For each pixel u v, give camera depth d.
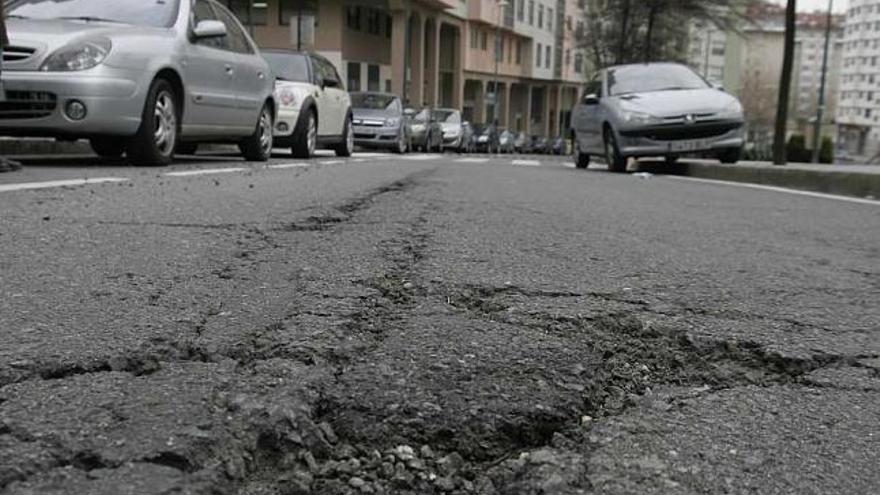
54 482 1.46
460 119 32.03
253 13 37.03
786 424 1.92
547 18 67.50
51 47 7.51
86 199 5.19
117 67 7.68
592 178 10.07
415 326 2.50
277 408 1.78
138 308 2.59
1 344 2.17
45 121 7.50
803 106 109.25
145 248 3.61
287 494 1.54
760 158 31.88
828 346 2.51
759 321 2.78
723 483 1.62
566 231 4.68
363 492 1.57
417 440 1.76
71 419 1.70
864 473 1.69
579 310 2.79
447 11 44.53
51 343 2.19
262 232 4.15
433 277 3.19
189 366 2.07
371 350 2.25
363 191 6.42
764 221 5.82
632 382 2.19
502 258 3.67
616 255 3.94
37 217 4.37
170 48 8.36
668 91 12.75
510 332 2.49
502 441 1.79
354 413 1.83
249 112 10.21
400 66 37.53
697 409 2.00
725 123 12.05
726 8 32.19
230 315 2.53
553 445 1.77
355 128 21.56
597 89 13.71
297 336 2.31
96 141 8.72
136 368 2.06
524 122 66.69
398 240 4.03
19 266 3.17
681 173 12.88
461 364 2.16
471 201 6.03
